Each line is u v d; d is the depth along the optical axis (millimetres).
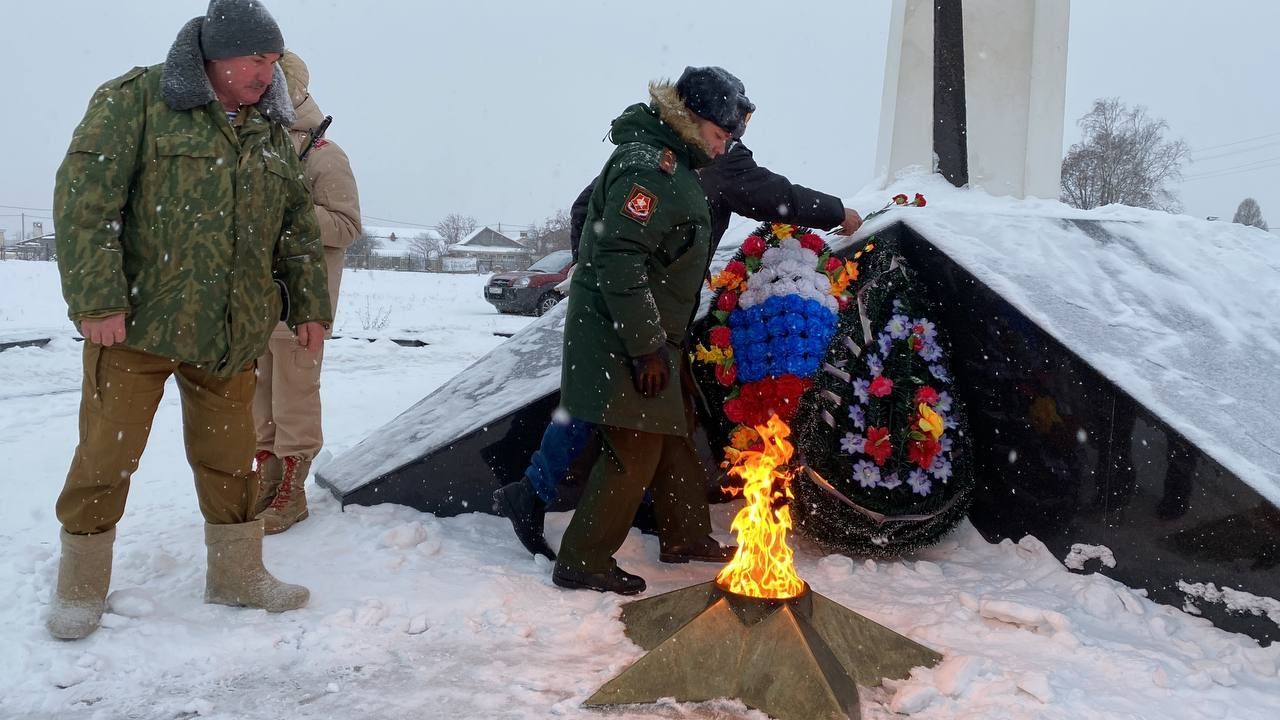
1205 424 3627
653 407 3561
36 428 6906
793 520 4207
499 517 4590
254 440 3445
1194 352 4117
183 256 3090
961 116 6141
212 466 3357
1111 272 4613
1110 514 3820
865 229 4465
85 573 3152
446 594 3629
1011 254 4473
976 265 4281
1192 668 3174
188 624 3264
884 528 4086
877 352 4199
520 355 5246
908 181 6043
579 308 3648
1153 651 3291
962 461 4227
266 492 4348
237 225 3186
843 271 4250
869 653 3066
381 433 5109
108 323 2951
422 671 3059
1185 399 3754
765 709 2801
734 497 4625
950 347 4375
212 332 3146
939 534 4211
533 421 4578
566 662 3150
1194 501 3539
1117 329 4137
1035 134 6270
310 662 3094
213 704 2803
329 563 3902
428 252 75062
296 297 3547
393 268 59500
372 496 4590
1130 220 5375
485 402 4828
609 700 2832
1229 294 4742
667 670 2891
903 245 4512
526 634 3357
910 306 4320
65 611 3115
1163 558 3646
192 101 3117
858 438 4047
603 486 3676
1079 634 3359
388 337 13969
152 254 3080
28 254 56594
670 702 2844
